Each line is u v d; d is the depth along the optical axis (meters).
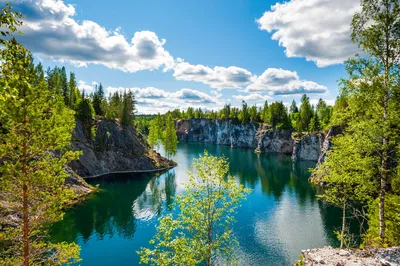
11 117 13.71
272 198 53.34
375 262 11.73
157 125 120.94
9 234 14.86
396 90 14.33
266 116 165.25
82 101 83.88
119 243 34.56
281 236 35.09
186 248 16.00
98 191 58.62
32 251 15.70
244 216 42.62
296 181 69.25
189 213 17.44
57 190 16.44
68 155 17.58
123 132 96.25
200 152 139.88
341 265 11.80
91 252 32.19
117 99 113.81
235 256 29.36
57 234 36.78
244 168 90.44
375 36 15.02
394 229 17.38
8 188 14.56
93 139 82.38
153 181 72.00
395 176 17.70
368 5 15.09
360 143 16.58
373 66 15.14
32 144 15.08
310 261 13.25
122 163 86.06
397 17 14.48
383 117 15.34
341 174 21.44
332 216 42.62
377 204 19.98
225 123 191.62
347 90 16.31
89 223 40.91
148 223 41.34
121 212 46.09
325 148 68.19
